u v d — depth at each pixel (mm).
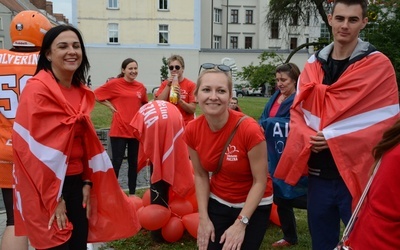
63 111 2752
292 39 49469
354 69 2879
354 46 2969
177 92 5469
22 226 2826
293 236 4512
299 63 40375
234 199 2869
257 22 55094
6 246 3336
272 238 4758
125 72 6465
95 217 3082
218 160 2793
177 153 4254
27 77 3361
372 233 1704
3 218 5492
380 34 12141
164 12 43844
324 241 3082
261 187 2719
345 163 2822
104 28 43562
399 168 1650
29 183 2682
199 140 2830
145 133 4203
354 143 2826
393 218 1646
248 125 2695
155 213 4270
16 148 2664
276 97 4562
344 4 2861
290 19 19641
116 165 6324
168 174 4180
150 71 44406
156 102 4375
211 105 2631
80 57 2900
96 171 3018
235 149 2721
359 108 2861
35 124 2639
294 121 3111
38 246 2705
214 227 2906
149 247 4469
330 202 3002
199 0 44094
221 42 55750
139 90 6527
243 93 41156
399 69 11836
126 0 43469
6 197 3393
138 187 7297
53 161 2658
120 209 3133
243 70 18094
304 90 3016
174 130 4211
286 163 3092
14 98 3342
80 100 2990
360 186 2799
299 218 5520
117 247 4461
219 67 2762
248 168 2783
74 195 2918
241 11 55188
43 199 2656
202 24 53469
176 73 5605
